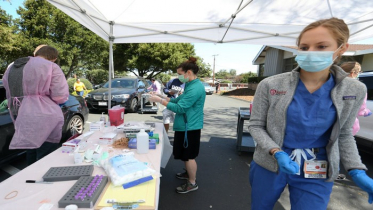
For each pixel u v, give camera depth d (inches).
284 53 629.9
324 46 40.7
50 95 77.5
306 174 45.2
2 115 104.0
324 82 43.8
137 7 104.7
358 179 41.6
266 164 48.8
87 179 46.2
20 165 120.6
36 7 506.6
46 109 74.5
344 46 41.7
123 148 69.5
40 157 83.2
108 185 46.0
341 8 104.1
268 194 50.2
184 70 84.9
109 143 73.9
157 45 784.3
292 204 48.9
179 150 91.9
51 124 75.7
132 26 127.2
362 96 41.4
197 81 87.2
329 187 46.3
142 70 915.4
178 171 120.8
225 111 360.5
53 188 44.7
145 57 818.2
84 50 559.2
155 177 49.4
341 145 45.6
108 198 41.1
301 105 43.3
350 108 41.4
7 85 75.5
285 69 636.7
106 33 130.8
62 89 78.5
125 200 40.4
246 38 146.9
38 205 38.8
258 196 52.1
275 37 145.6
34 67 72.0
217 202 92.3
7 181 47.0
